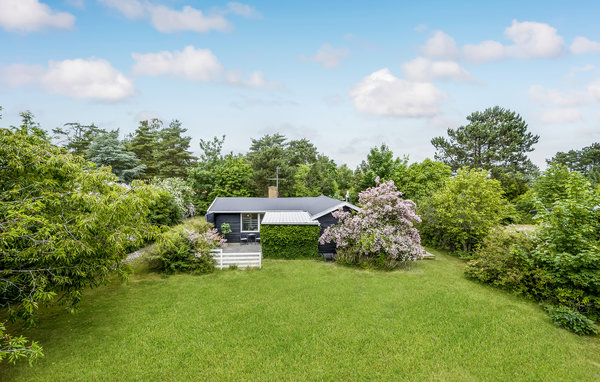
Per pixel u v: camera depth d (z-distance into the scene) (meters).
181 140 49.31
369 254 14.88
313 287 11.59
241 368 6.34
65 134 35.81
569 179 10.28
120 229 7.89
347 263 15.07
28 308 5.78
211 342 7.40
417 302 10.16
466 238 17.14
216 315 8.97
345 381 5.98
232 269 14.11
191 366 6.39
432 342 7.52
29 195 6.78
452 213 17.41
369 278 12.86
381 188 15.98
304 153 62.59
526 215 27.31
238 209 20.86
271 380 5.96
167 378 5.99
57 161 6.90
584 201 9.33
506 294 11.10
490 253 12.42
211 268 13.68
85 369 6.18
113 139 31.25
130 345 7.19
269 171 38.31
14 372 5.97
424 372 6.30
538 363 6.69
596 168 49.69
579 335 8.05
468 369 6.43
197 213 31.94
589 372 6.38
